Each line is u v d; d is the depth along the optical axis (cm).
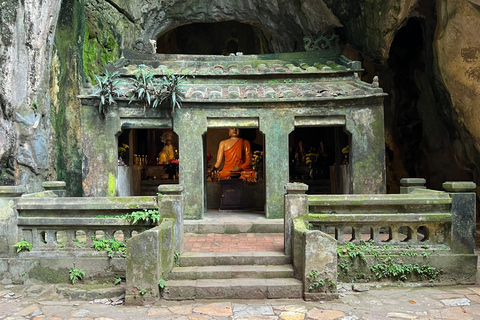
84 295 573
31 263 619
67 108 981
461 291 586
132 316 505
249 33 1767
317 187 1196
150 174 1248
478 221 1116
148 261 550
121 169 966
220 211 1034
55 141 955
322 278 555
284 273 596
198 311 518
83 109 884
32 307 538
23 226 631
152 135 1309
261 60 1134
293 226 605
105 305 546
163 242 585
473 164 1109
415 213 623
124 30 1200
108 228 625
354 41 1222
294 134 1372
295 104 891
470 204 616
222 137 1460
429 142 1327
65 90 980
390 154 1420
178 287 560
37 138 837
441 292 582
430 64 1172
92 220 615
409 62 1359
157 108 889
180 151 890
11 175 793
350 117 881
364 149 877
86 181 881
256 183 1112
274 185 895
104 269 615
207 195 1123
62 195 745
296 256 594
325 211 639
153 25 1362
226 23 1780
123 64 1042
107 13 1132
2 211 625
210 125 901
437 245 621
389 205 627
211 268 606
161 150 1323
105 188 885
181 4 1323
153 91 868
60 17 973
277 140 896
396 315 500
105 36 1123
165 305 542
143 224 616
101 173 884
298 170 1257
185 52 1816
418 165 1387
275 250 669
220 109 894
